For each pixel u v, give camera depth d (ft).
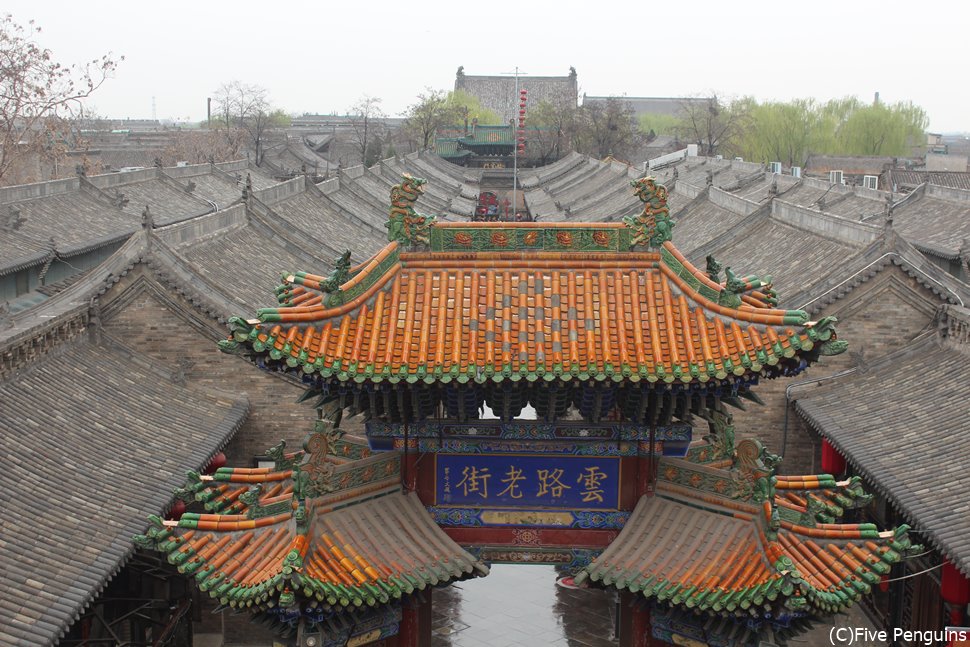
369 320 60.34
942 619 97.60
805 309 130.00
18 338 100.22
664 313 61.11
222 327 122.62
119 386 113.09
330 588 54.49
